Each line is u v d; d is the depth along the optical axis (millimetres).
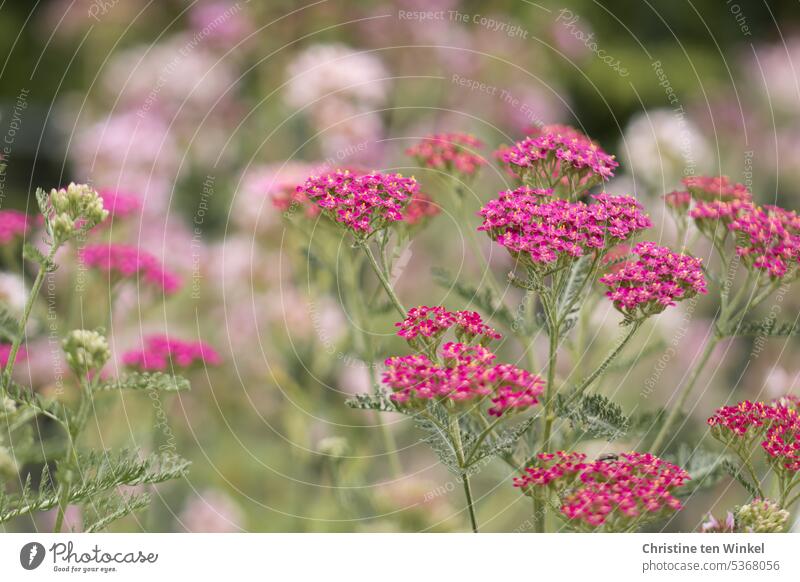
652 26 3549
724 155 2430
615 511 1315
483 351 1318
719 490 1565
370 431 1660
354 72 1973
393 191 1346
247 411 1793
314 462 1665
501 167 1432
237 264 1774
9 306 1488
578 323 1421
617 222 1329
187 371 1541
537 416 1336
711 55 3449
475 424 1347
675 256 1342
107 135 2129
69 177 2686
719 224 1407
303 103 1945
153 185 2078
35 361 1520
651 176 1771
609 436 1342
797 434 1370
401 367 1314
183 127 2199
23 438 1376
